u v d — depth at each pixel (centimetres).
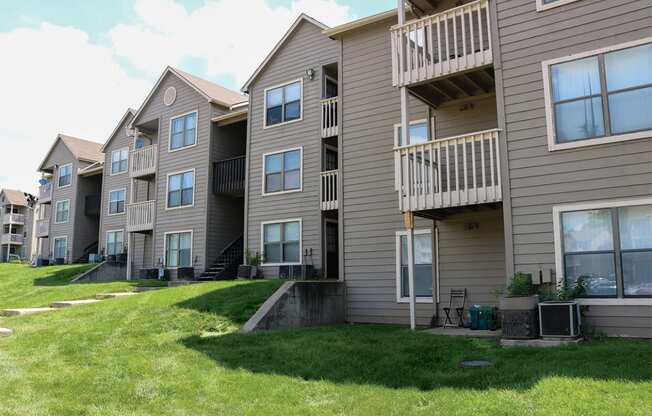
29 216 5322
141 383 621
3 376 660
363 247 1254
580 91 841
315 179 1672
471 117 1145
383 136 1268
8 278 2459
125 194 2820
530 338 754
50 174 3606
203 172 2109
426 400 527
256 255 1769
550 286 823
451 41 1154
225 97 2252
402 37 1058
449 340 796
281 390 584
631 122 796
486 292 1070
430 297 1149
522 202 865
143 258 2472
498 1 936
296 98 1769
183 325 939
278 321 1014
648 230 766
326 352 738
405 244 1201
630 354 612
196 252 2067
